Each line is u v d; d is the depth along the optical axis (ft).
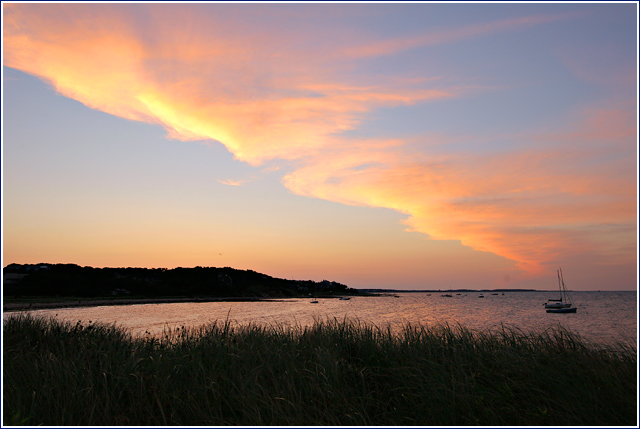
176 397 15.07
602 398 14.44
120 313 198.29
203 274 554.87
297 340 21.86
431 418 13.99
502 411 14.26
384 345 20.16
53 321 28.78
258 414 13.98
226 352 19.58
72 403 14.75
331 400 15.11
